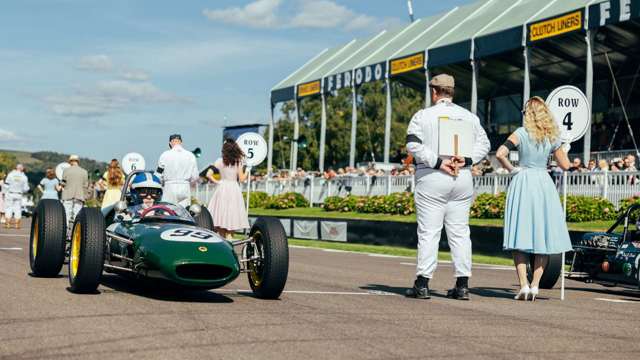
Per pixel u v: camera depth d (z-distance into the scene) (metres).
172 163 13.50
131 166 20.86
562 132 10.39
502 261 16.47
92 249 7.75
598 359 5.34
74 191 19.98
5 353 5.03
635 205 10.25
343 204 28.88
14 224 27.89
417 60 30.70
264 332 5.98
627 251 9.91
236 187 13.34
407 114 73.56
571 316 7.46
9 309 6.79
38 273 9.24
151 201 9.00
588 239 10.54
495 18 28.92
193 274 7.44
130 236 8.12
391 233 21.05
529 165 8.59
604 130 31.23
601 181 20.02
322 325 6.39
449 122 8.38
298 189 33.22
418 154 8.33
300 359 5.06
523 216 8.48
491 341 5.89
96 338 5.55
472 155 8.46
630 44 27.84
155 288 8.65
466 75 35.53
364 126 69.94
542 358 5.32
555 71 33.31
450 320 6.89
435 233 8.50
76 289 7.92
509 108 38.34
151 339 5.56
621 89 31.77
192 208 9.43
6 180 24.84
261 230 8.08
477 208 22.30
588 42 23.20
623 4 22.02
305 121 74.06
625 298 9.55
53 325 6.04
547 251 8.45
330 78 35.94
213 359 4.98
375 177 28.69
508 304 8.27
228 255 7.56
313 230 24.72
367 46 37.62
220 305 7.43
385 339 5.84
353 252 18.56
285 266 7.92
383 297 8.57
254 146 17.48
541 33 25.02
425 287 8.52
